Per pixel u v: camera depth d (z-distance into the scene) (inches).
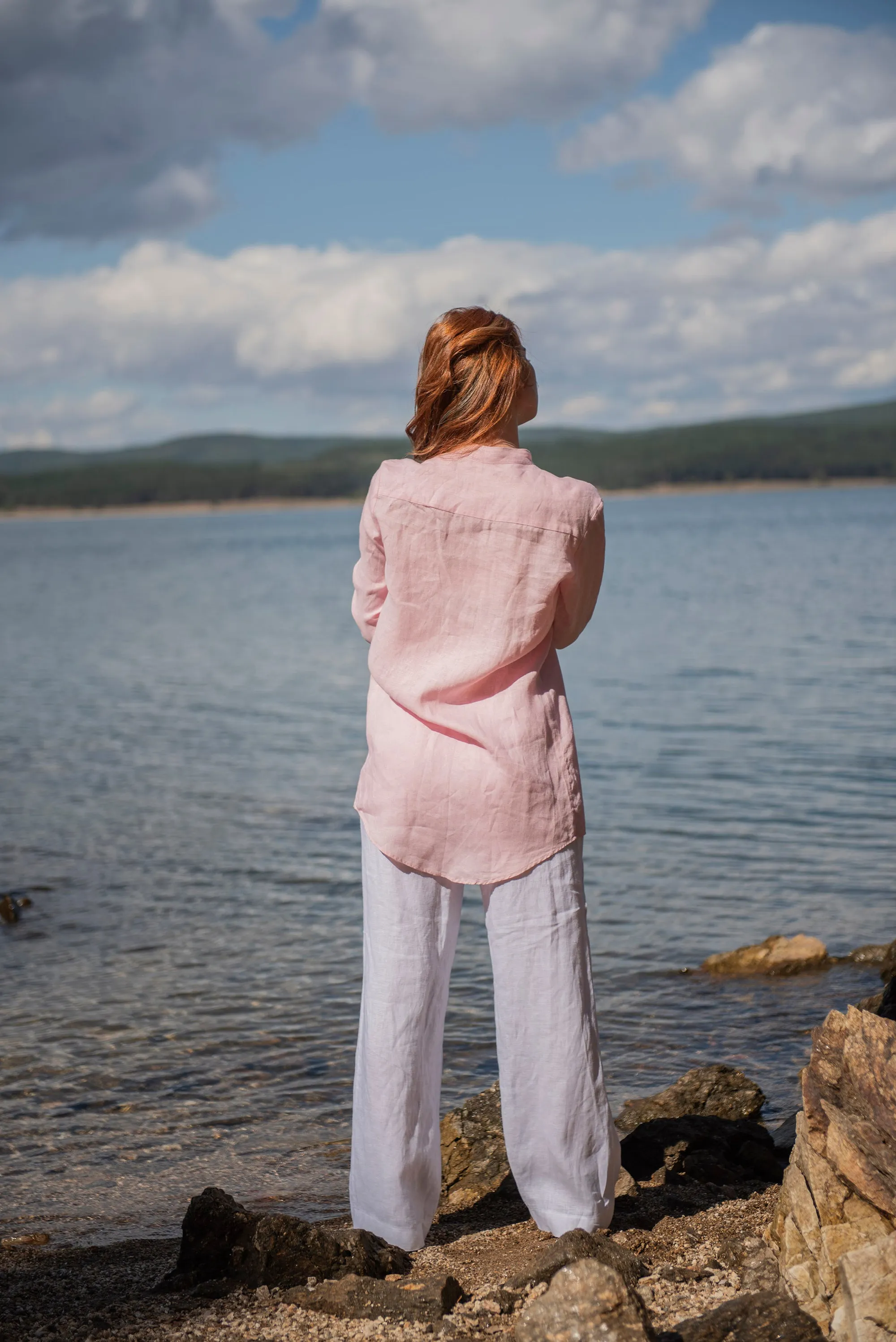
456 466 95.3
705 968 247.9
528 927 95.5
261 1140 170.4
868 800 412.8
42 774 515.2
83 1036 213.6
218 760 547.5
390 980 97.6
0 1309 94.6
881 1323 74.6
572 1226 97.7
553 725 97.0
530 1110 96.8
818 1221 88.0
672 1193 122.3
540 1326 76.0
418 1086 98.7
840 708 634.8
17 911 296.7
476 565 94.3
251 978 245.6
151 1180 156.8
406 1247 100.0
